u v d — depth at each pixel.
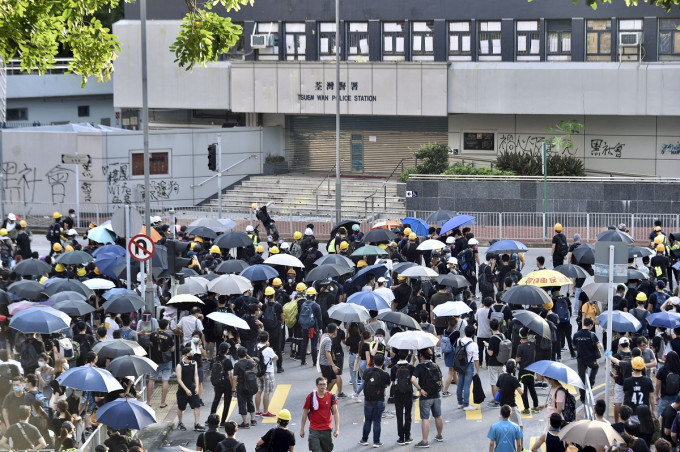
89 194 103.25
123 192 104.19
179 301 48.34
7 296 47.91
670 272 63.72
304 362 53.78
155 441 42.22
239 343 49.59
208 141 109.31
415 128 112.44
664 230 87.06
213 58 46.75
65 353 42.62
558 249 68.12
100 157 102.50
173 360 49.69
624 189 94.62
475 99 106.75
